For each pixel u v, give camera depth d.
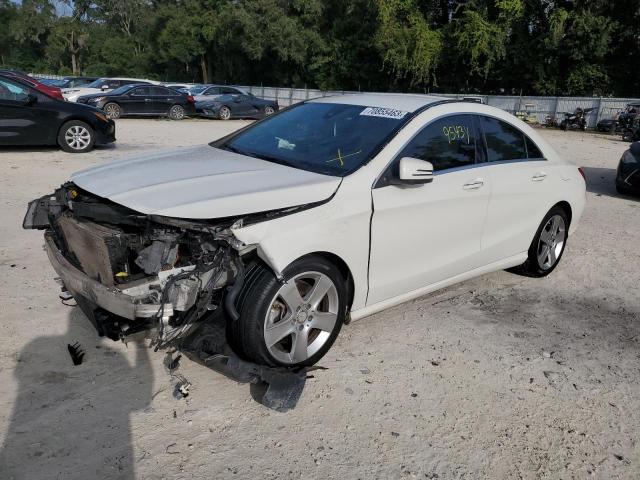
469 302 4.91
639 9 30.45
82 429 2.96
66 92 23.14
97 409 3.12
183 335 3.21
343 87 42.00
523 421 3.27
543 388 3.62
